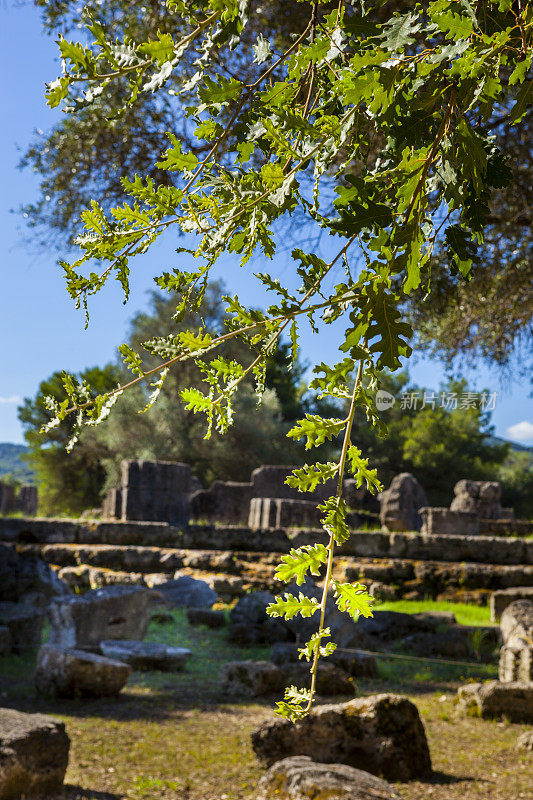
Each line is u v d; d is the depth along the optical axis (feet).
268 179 2.72
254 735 21.66
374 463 120.16
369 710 21.56
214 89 2.73
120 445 112.78
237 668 31.78
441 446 122.83
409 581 59.16
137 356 2.69
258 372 2.75
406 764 21.11
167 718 26.86
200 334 2.70
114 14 17.61
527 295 32.37
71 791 18.60
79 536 62.69
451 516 69.62
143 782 19.33
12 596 49.88
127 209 2.79
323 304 2.53
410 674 36.65
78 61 2.46
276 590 55.83
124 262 2.80
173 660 36.91
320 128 2.77
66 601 40.37
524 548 60.85
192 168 2.81
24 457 134.21
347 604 2.48
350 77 2.44
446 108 2.54
